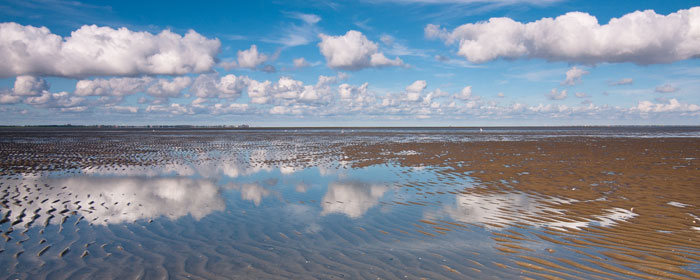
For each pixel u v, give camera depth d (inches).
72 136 2378.2
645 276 204.5
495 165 717.9
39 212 356.2
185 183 541.3
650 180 521.7
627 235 277.6
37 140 1802.4
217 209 378.0
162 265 227.0
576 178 550.3
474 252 248.2
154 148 1274.6
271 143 1596.9
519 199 413.7
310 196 444.1
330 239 280.4
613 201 393.7
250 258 240.2
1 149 1182.3
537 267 220.5
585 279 202.4
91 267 221.9
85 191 470.0
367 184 526.9
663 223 307.6
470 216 344.5
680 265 218.2
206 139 2000.5
